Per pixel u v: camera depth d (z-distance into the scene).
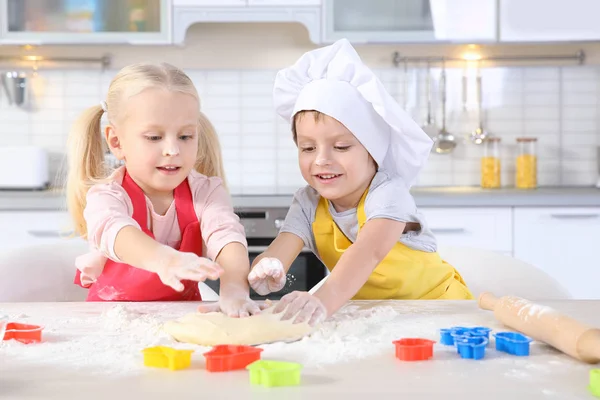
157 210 1.37
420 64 3.46
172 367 0.76
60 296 1.60
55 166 3.44
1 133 3.44
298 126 1.34
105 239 1.19
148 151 1.24
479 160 3.48
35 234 2.89
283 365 0.72
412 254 1.45
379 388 0.69
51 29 3.12
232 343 0.87
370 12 3.14
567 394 0.68
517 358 0.80
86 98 3.44
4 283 1.54
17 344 0.87
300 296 0.99
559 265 2.97
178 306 1.14
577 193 2.98
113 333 0.94
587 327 0.78
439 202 2.94
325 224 1.42
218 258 1.25
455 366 0.77
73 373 0.75
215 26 3.45
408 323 0.99
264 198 2.90
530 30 3.14
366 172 1.35
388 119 1.31
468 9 3.14
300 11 3.11
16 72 3.41
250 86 3.47
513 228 2.96
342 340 0.89
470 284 1.65
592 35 3.13
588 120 3.49
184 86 1.25
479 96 3.46
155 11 3.12
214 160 1.52
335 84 1.31
